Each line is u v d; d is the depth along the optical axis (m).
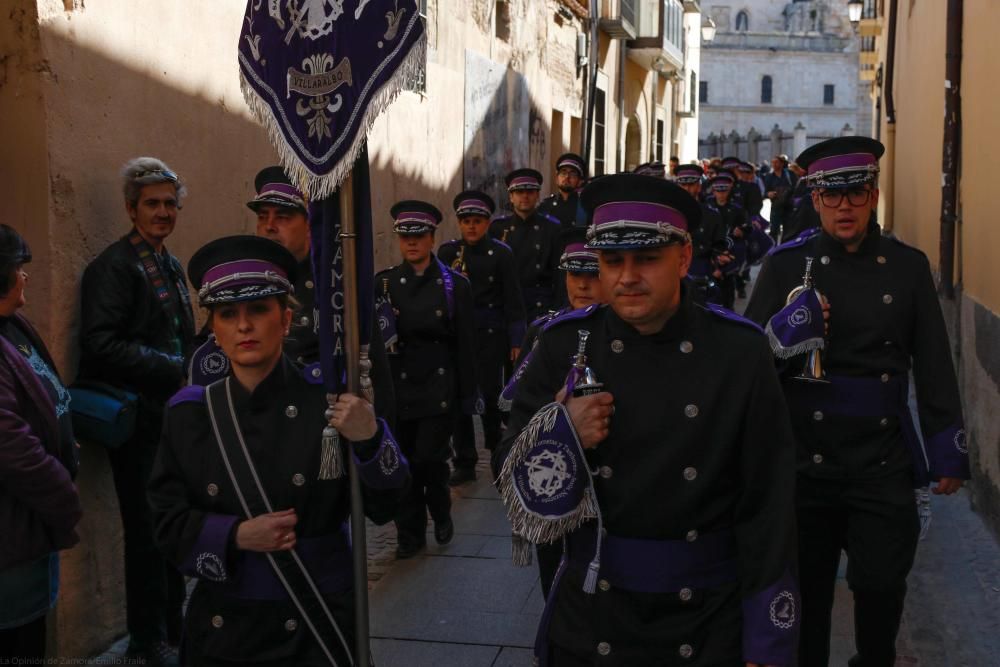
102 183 4.99
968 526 6.47
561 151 17.05
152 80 5.43
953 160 8.39
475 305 7.81
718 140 71.44
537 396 2.90
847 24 88.88
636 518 2.76
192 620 3.11
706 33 43.62
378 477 3.04
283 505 3.01
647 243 2.63
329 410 3.03
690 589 2.76
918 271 4.05
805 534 4.06
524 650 4.93
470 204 7.70
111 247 4.78
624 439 2.76
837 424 3.97
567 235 4.61
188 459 3.05
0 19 4.57
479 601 5.50
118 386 4.71
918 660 4.79
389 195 9.27
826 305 3.96
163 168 4.81
